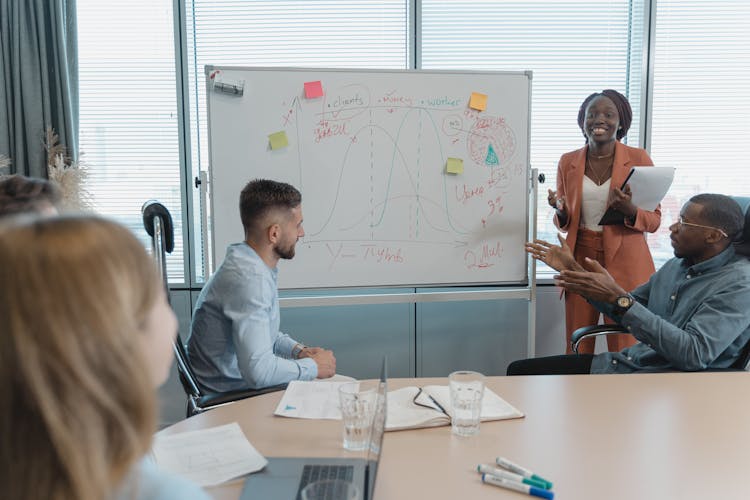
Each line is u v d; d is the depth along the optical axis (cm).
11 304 40
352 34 296
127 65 291
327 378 176
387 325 304
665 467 102
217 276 171
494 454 107
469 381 118
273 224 174
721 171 313
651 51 301
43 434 40
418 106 256
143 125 294
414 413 124
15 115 264
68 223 45
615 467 102
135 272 45
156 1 288
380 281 262
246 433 117
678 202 313
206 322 175
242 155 249
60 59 264
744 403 130
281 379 162
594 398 134
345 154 254
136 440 43
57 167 258
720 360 178
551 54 302
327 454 108
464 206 263
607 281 177
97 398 40
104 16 288
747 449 108
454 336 307
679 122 309
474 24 298
